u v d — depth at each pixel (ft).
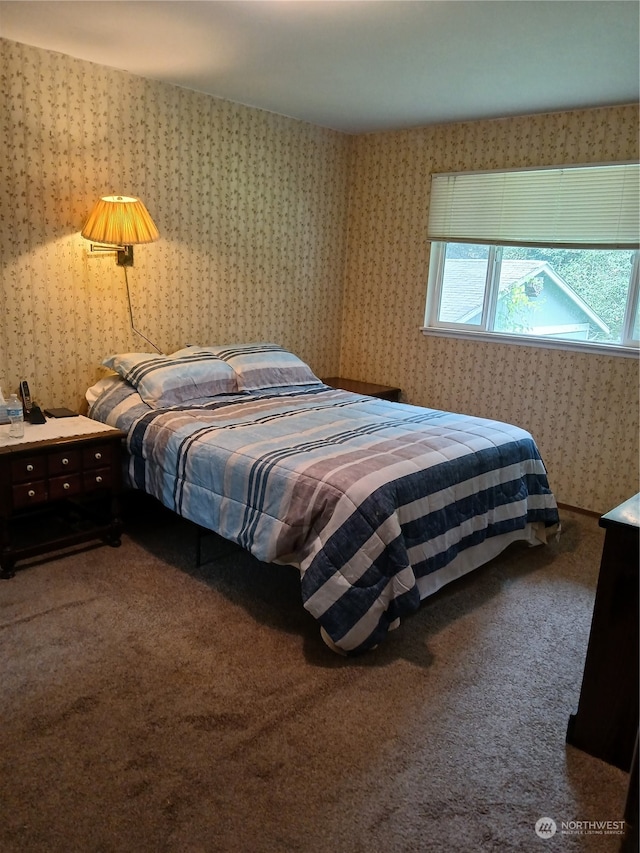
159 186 11.35
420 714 6.33
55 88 9.70
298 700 6.44
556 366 12.48
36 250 10.02
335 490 7.23
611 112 11.18
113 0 7.64
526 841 4.95
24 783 5.25
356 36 8.50
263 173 12.98
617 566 5.51
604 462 12.16
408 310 14.48
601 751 5.84
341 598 6.95
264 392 11.80
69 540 9.33
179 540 10.22
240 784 5.34
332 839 4.86
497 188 12.65
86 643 7.27
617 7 7.30
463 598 8.79
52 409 10.55
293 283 14.25
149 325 11.80
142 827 4.89
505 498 9.37
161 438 9.30
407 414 10.77
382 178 14.37
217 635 7.54
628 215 11.25
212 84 11.07
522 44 8.54
